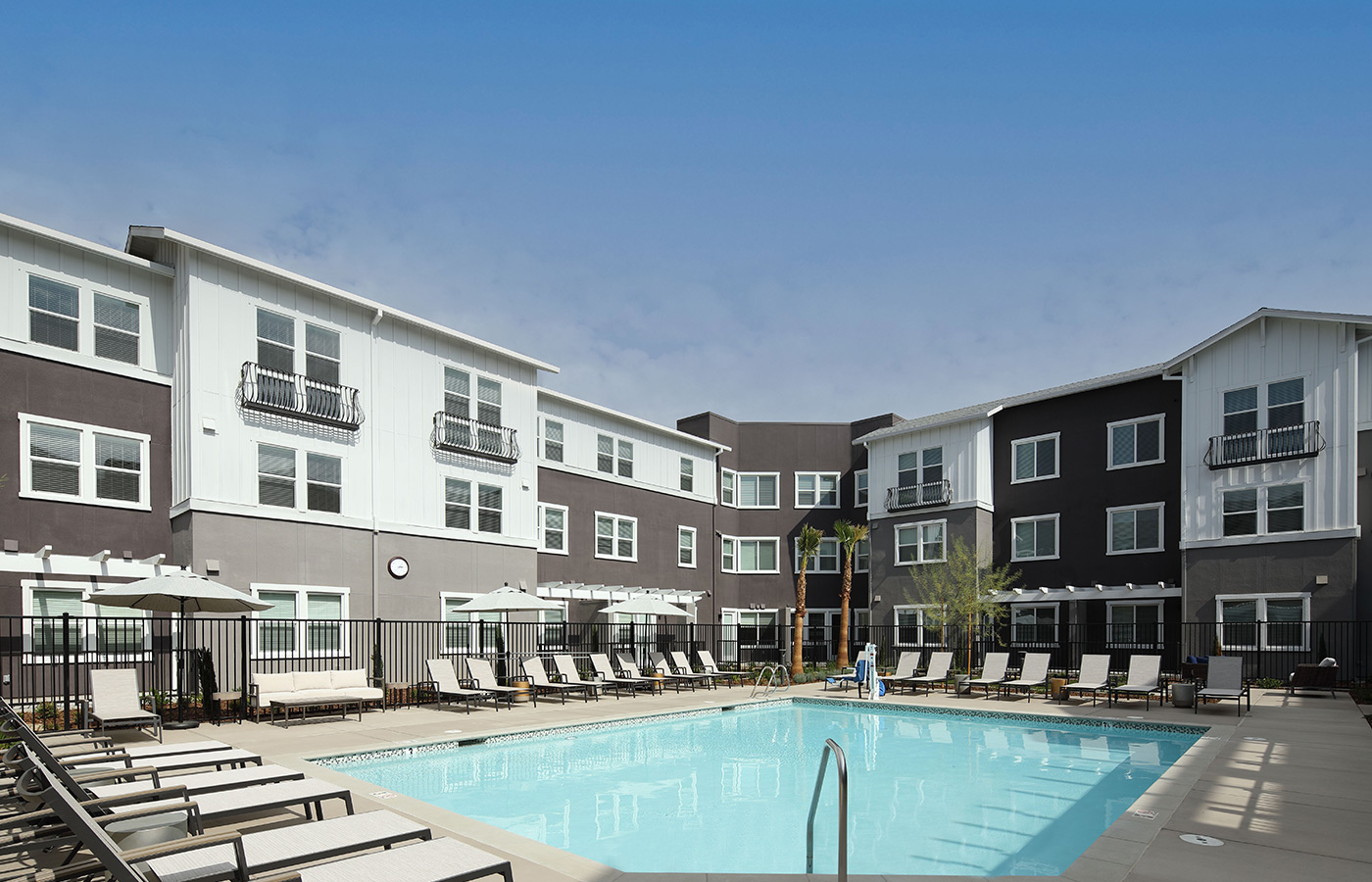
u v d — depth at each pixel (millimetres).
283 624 17828
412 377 21281
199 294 17266
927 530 29250
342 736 12273
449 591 21406
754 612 33781
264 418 18031
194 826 5066
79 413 16156
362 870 4246
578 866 5762
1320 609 20891
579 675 21703
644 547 29594
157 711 13703
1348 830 6637
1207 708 16234
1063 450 27188
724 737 14086
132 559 16531
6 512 15062
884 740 13797
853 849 7359
